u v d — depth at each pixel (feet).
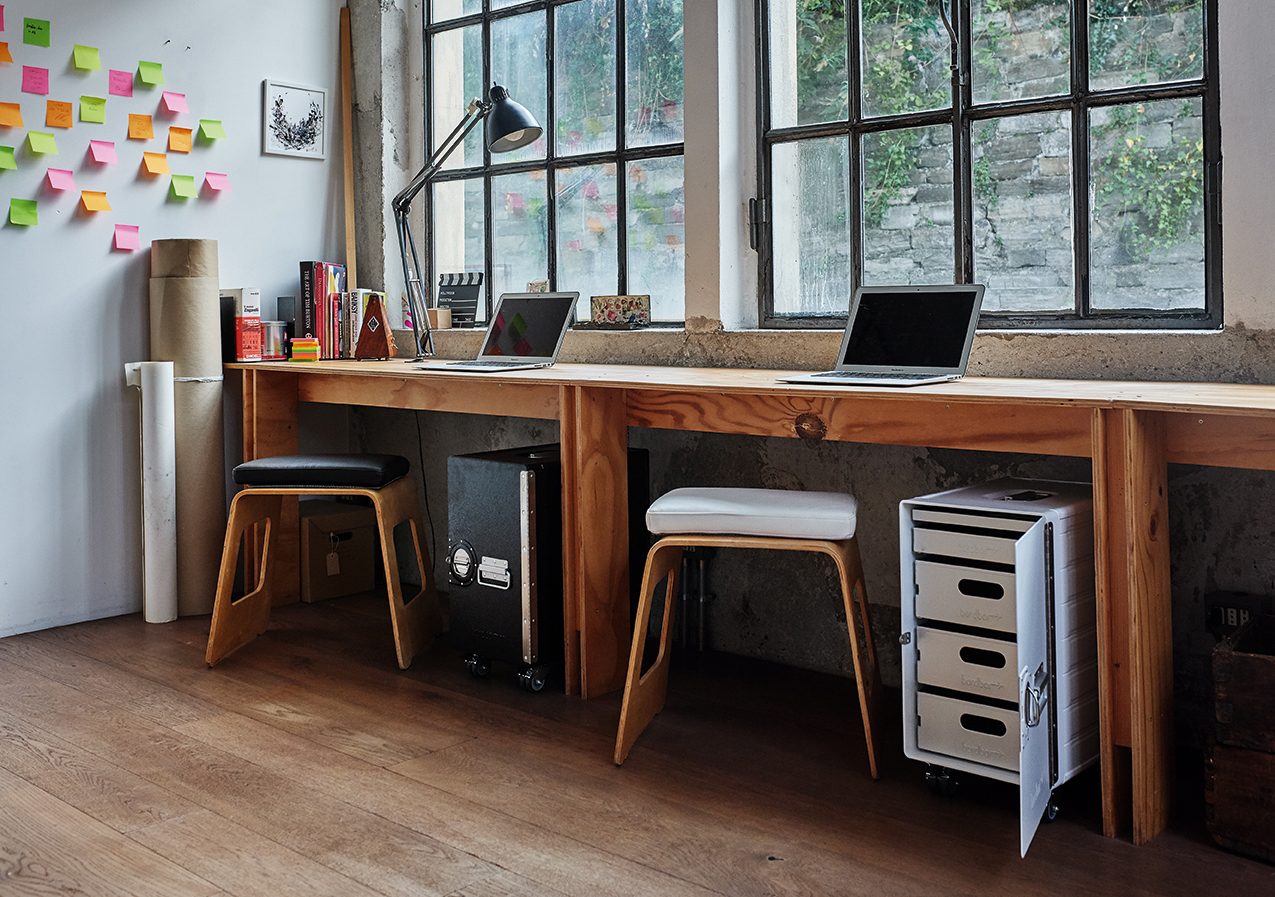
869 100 9.70
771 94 10.28
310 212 13.03
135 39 11.43
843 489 9.55
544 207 12.14
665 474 10.66
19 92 10.65
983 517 6.79
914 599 7.07
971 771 6.83
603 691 9.13
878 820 6.73
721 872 6.07
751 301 10.45
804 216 10.16
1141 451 6.43
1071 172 8.68
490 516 9.26
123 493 11.57
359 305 12.40
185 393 11.41
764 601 10.05
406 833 6.56
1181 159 8.20
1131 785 6.64
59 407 11.05
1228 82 7.59
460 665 9.93
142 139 11.53
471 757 7.74
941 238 9.36
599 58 11.57
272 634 10.91
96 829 6.62
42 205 10.85
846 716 8.59
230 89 12.21
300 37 12.84
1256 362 7.59
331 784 7.27
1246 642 6.73
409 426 13.05
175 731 8.24
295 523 12.17
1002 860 6.21
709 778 7.37
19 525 10.84
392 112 13.10
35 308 10.84
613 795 7.10
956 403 7.11
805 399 7.99
